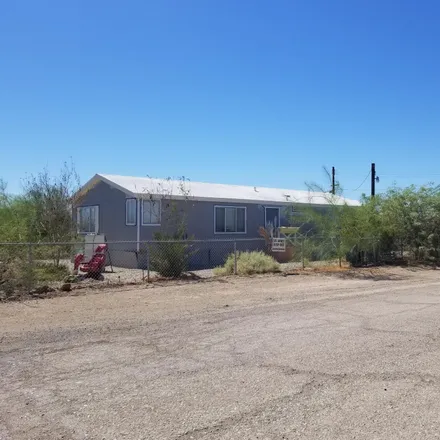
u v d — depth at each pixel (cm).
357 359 596
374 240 1897
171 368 564
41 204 1720
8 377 534
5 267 1159
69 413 434
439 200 1962
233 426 406
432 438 384
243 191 2403
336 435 389
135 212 1956
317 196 2322
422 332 742
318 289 1275
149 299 1101
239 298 1116
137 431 397
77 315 904
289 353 625
